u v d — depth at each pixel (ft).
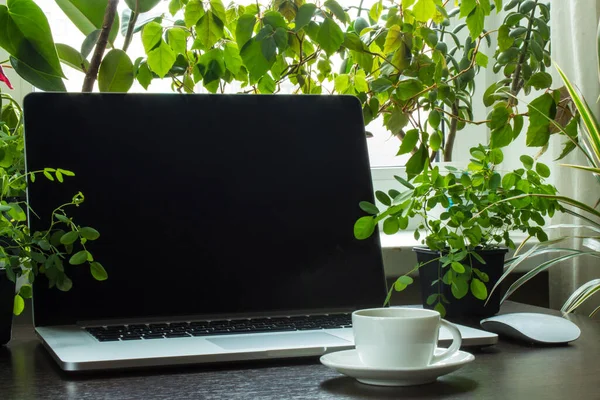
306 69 3.84
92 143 2.80
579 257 3.92
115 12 3.11
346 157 3.15
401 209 2.71
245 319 2.79
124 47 3.30
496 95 3.48
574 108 3.77
